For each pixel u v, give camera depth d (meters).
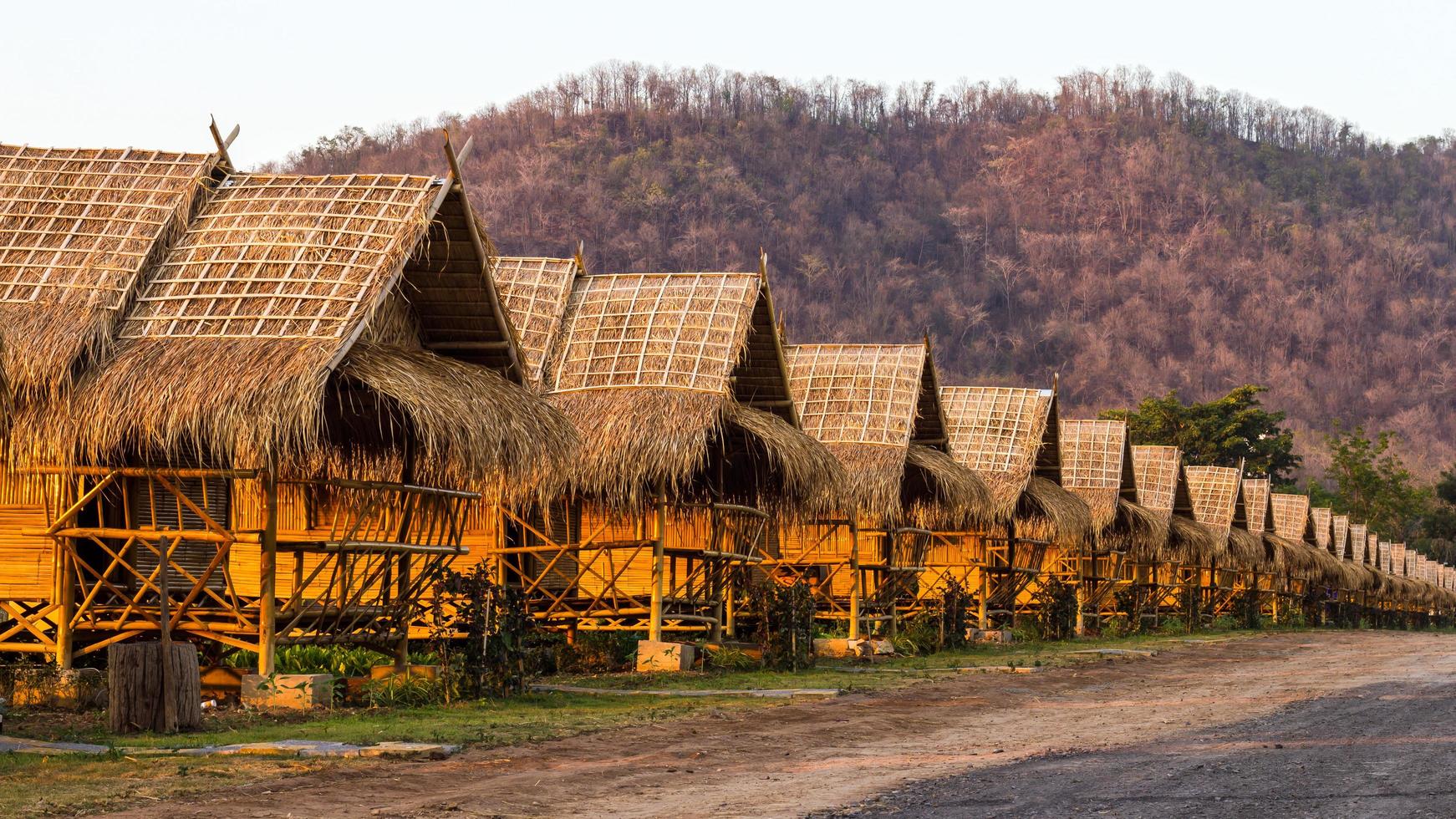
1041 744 22.00
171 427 22.55
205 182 27.39
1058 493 57.25
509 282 37.84
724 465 38.88
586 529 38.66
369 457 27.11
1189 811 15.73
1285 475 149.12
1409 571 142.75
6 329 23.91
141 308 24.81
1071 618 58.22
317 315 23.86
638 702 27.38
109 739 20.44
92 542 28.62
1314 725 24.36
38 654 27.66
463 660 27.16
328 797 16.45
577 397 34.19
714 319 35.56
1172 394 145.38
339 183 26.84
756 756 20.42
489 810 16.00
